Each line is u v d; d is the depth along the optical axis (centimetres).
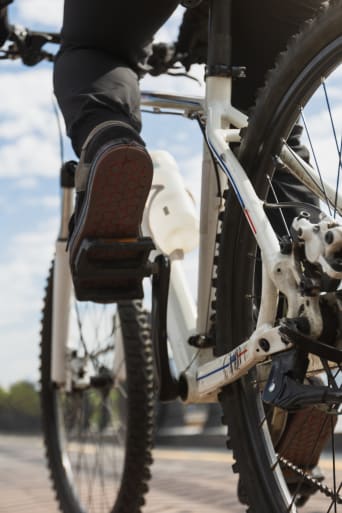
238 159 145
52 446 260
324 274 111
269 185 143
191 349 174
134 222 150
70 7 165
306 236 113
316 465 162
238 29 175
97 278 153
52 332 248
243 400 146
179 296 183
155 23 164
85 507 244
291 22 172
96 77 160
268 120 138
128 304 220
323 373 131
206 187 172
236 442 147
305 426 151
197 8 191
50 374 260
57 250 233
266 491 140
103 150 143
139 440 217
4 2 185
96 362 235
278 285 120
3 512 341
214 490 417
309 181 140
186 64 211
